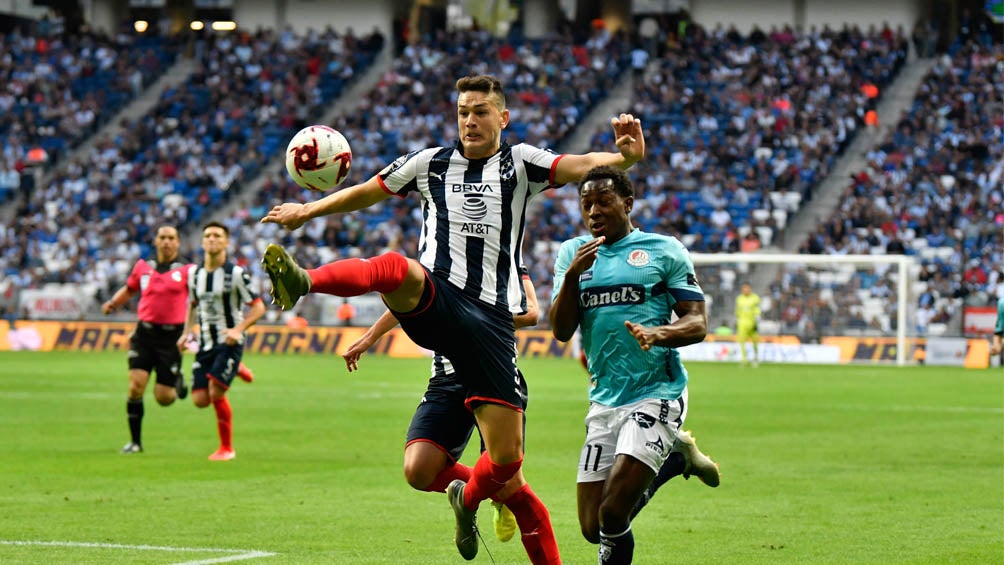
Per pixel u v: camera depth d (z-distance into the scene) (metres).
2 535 12.19
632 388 9.38
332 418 25.70
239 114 66.31
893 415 26.91
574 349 51.28
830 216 57.81
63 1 77.88
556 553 9.81
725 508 14.34
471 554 10.12
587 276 9.62
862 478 16.92
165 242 19.61
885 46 65.56
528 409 27.81
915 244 55.56
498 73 67.06
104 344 53.84
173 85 69.62
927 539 12.30
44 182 63.56
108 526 12.77
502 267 9.26
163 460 18.69
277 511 13.86
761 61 65.56
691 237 56.44
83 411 26.91
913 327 51.75
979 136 59.94
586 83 65.88
